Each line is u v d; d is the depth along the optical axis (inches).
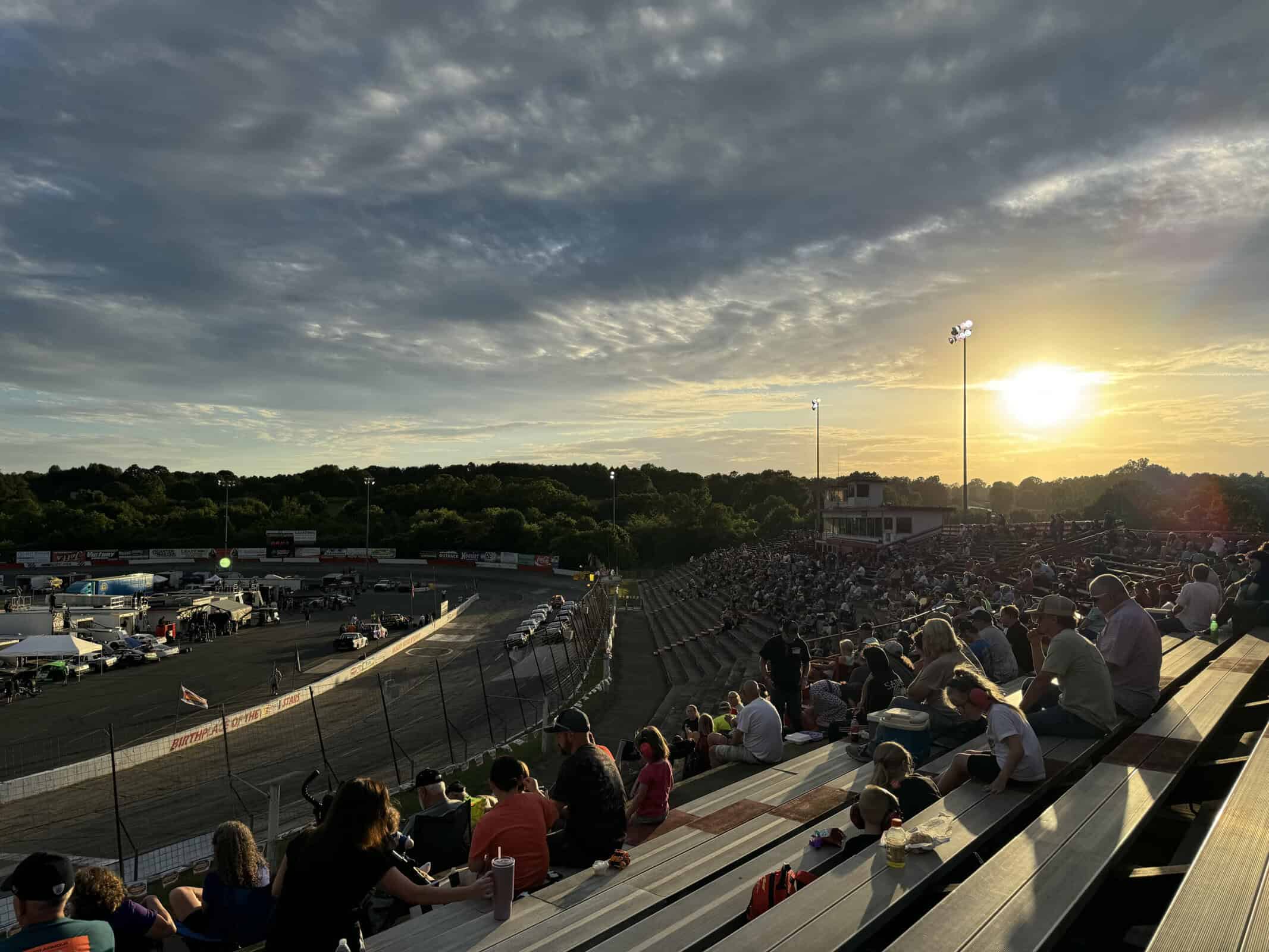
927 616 843.4
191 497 6264.8
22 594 3297.2
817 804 265.6
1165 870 179.5
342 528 5255.9
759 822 248.7
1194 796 260.1
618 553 4281.5
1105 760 243.9
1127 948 177.6
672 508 5452.8
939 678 328.5
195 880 622.8
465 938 170.7
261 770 1048.8
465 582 3988.7
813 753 346.6
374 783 169.2
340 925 160.7
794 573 1980.8
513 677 1487.5
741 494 6156.5
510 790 221.3
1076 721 274.5
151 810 900.0
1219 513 2218.3
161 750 1121.4
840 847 214.8
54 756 1194.6
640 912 182.9
